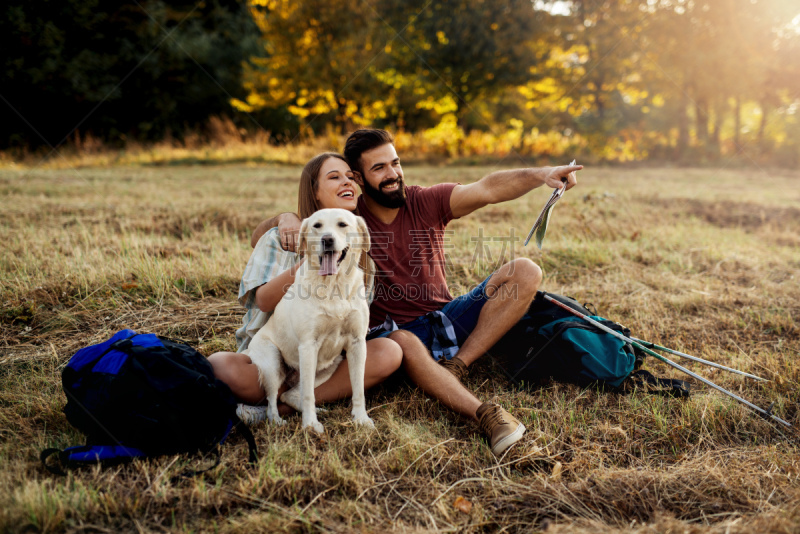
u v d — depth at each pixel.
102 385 2.15
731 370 2.84
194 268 4.29
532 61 17.41
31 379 2.79
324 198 2.76
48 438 2.28
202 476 2.04
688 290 4.28
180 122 19.56
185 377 2.15
